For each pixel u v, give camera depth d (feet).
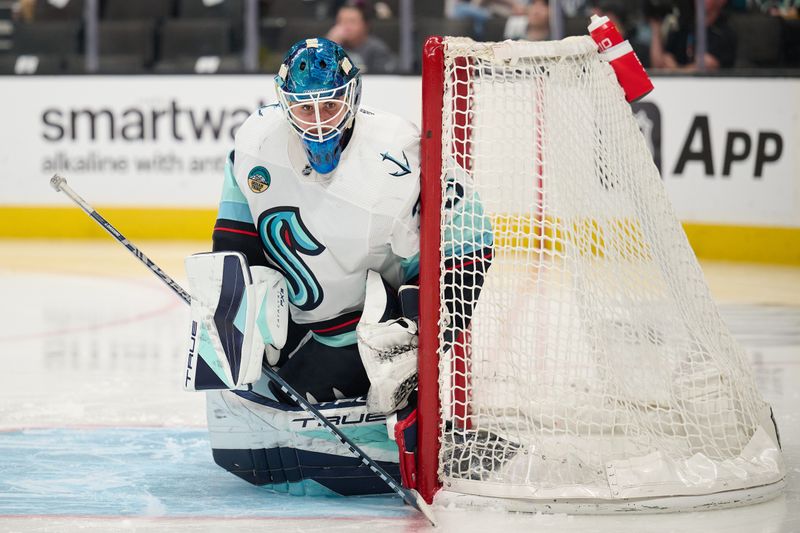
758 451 24.25
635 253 24.27
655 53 73.41
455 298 23.32
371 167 23.17
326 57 22.15
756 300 54.19
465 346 23.71
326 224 23.39
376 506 23.47
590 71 24.22
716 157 70.85
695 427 23.90
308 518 22.62
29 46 80.94
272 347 25.41
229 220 24.38
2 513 23.07
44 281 60.49
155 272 24.18
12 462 27.17
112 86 78.64
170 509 23.36
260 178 23.63
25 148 79.82
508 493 22.71
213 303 22.75
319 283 24.08
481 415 24.22
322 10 80.23
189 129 78.33
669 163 71.72
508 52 23.40
